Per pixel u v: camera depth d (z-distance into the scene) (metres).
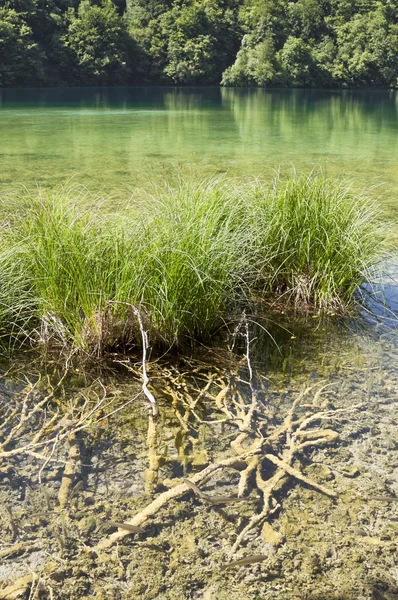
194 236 2.58
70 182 5.98
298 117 16.30
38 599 1.32
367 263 3.12
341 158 8.27
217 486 1.68
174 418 2.01
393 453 1.84
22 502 1.60
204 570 1.41
